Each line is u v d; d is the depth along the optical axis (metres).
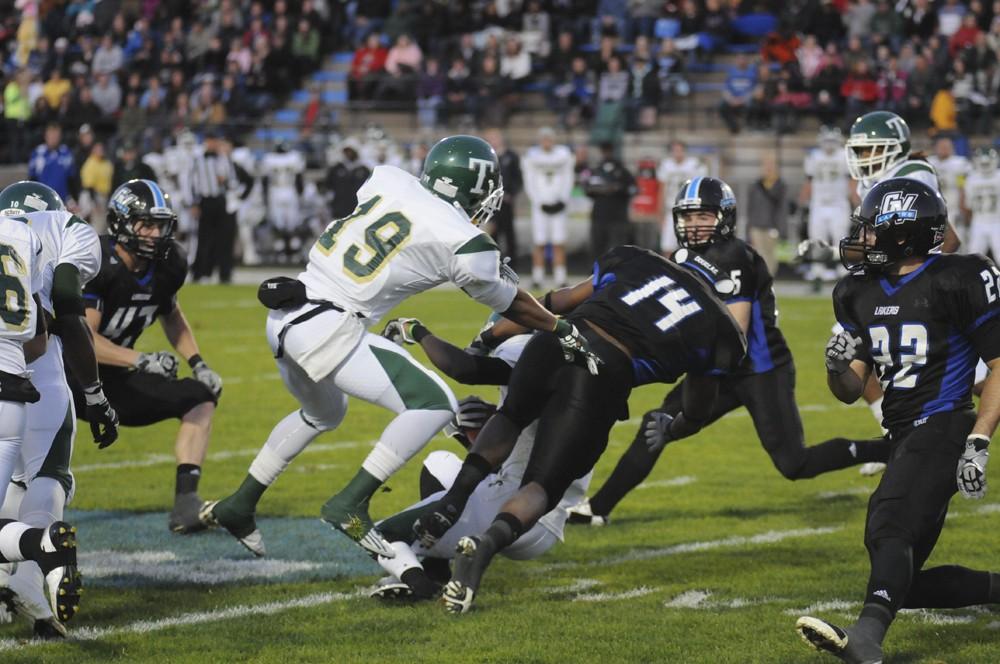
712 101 72.44
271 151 73.44
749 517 21.75
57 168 63.22
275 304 16.08
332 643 14.84
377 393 15.98
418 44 77.06
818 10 70.69
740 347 16.14
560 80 72.25
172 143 73.38
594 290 16.59
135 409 20.31
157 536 20.14
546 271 68.25
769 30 73.94
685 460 26.69
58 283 15.13
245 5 80.62
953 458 14.05
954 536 20.06
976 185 55.91
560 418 15.47
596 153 68.12
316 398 17.12
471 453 15.73
